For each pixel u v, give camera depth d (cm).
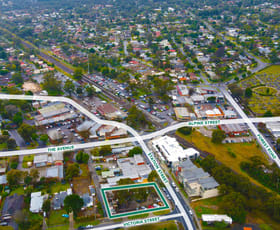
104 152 12375
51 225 8788
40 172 11081
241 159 12256
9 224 8794
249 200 9669
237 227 8825
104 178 10950
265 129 14600
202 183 10025
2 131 13900
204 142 13575
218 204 9725
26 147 13000
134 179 10819
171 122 15412
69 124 15125
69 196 8975
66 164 11825
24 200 9706
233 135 14088
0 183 10438
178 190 10406
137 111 15450
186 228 8750
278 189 10344
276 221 9050
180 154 12112
